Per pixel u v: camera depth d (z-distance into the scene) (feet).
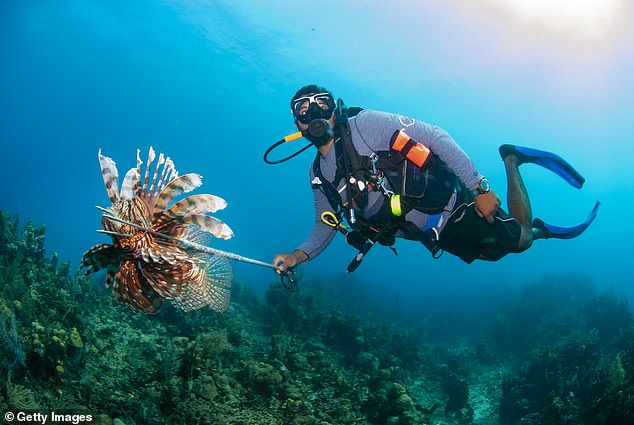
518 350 38.40
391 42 138.51
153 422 13.69
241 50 167.02
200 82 214.28
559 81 144.46
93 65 207.51
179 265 6.32
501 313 42.80
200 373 17.34
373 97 175.83
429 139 9.59
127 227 6.11
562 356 29.12
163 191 6.39
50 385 13.78
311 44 149.28
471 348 42.70
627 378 24.94
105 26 168.66
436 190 9.53
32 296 17.39
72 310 17.79
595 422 20.97
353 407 20.42
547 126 172.24
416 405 22.61
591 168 195.00
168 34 166.20
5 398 11.58
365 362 26.89
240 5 134.21
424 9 122.21
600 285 124.26
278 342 24.45
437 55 140.36
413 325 51.83
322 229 11.42
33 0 152.76
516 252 11.27
